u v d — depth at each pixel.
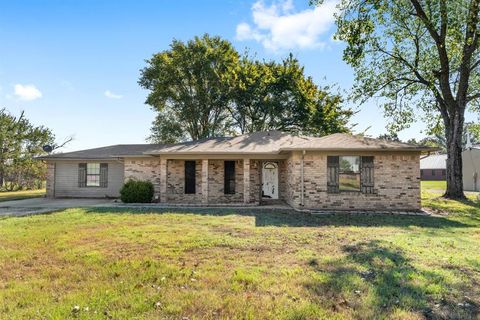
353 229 8.62
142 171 17.30
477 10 15.26
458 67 17.75
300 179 13.46
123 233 7.76
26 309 3.54
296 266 5.13
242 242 6.81
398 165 13.28
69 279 4.55
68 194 19.23
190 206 14.15
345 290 4.09
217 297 3.85
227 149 15.56
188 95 28.58
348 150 13.20
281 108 26.55
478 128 20.69
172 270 4.87
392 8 16.80
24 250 6.18
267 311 3.48
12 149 29.67
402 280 4.48
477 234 8.07
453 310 3.58
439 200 16.22
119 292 4.02
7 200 17.67
